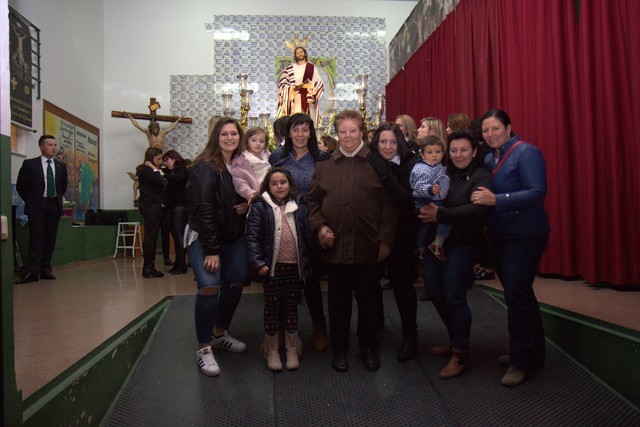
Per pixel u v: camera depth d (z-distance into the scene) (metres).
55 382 1.91
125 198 10.27
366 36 10.75
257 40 10.59
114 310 3.44
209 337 2.79
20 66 6.65
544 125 4.38
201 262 2.76
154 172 5.43
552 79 4.36
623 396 2.45
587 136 3.81
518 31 4.96
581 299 3.30
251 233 2.83
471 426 2.32
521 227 2.54
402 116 4.05
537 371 2.76
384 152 2.94
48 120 7.61
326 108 10.59
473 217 2.55
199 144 10.45
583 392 2.53
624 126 3.59
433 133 3.56
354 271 2.96
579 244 4.12
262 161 3.58
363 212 2.81
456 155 2.71
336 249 2.83
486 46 5.73
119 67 10.39
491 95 5.74
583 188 3.92
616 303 3.15
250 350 3.09
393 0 10.84
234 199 2.89
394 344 3.20
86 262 7.38
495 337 3.25
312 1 10.73
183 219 5.69
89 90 9.54
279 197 2.89
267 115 7.71
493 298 3.86
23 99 6.73
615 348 2.51
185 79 10.48
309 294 3.13
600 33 3.75
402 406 2.49
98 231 7.94
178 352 3.01
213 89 10.49
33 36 7.23
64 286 4.73
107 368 2.38
